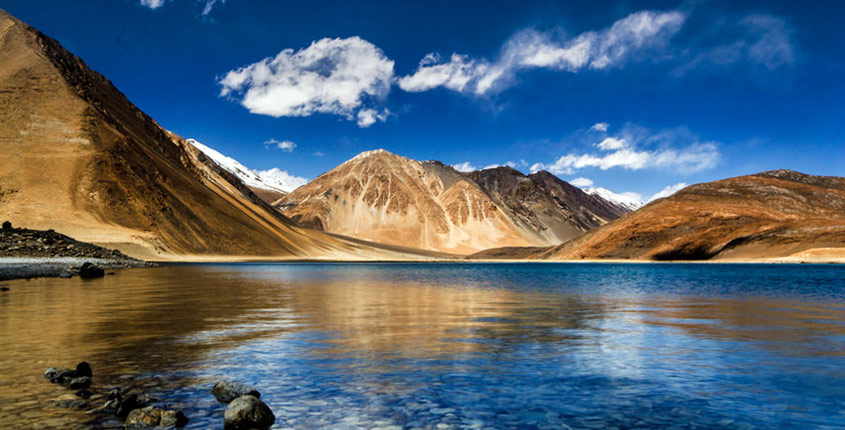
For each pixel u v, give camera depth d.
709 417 7.53
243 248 136.50
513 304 24.11
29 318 16.97
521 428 7.03
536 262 190.12
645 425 7.17
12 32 137.25
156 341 12.95
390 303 24.12
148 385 8.85
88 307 20.39
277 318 17.81
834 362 11.08
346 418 7.39
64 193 106.12
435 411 7.70
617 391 8.78
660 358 11.42
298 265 115.81
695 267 107.62
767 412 7.75
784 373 10.06
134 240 103.62
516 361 11.02
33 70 128.00
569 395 8.56
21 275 38.75
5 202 99.44
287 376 9.56
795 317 19.03
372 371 10.02
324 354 11.57
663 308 22.42
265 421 7.08
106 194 110.81
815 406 8.04
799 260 122.25
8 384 8.80
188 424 7.06
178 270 66.56
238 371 9.91
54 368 9.34
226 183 184.50
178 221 122.50
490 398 8.36
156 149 149.75
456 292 32.66
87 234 98.12
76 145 116.31
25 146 112.31
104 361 10.62
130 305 21.34
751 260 131.75
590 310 21.42
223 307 21.30
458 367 10.41
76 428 6.82
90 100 133.25
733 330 15.66
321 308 21.44
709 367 10.60
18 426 6.83
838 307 23.06
